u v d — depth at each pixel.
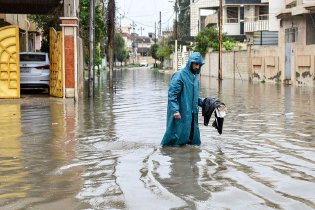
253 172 6.90
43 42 31.72
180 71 8.96
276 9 51.03
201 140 9.56
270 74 37.06
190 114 8.91
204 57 58.06
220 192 5.88
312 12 32.34
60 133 10.60
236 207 5.30
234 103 17.89
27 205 5.48
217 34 57.19
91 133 10.58
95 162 7.62
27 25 36.09
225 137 9.94
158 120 12.78
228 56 47.75
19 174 6.91
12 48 19.03
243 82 37.00
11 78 19.17
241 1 59.19
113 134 10.41
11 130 11.07
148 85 32.06
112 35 30.52
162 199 5.61
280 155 8.10
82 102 18.39
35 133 10.62
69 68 19.23
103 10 35.75
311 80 30.41
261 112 14.73
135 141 9.51
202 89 27.42
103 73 61.22
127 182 6.39
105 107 16.44
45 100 18.86
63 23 19.03
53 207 5.40
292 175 6.73
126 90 26.47
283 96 21.52
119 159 7.83
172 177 6.62
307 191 5.93
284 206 5.34
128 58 142.38
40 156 8.13
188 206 5.34
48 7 23.05
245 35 57.53
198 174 6.79
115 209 5.28
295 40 34.97
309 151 8.45
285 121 12.55
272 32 46.00
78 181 6.49
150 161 7.63
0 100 18.70
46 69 21.33
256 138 9.83
